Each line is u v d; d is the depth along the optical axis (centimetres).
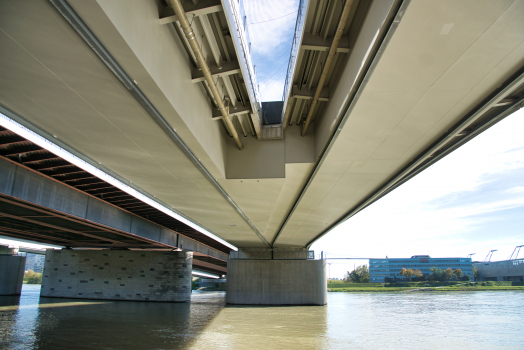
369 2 877
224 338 1944
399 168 1644
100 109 999
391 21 757
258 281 4503
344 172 1714
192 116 1167
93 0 599
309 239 4103
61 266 4238
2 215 2288
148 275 4141
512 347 1873
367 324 2702
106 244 3966
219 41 1061
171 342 1803
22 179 1667
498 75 926
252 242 4250
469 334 2288
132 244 3822
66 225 2609
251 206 2253
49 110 1005
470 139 1295
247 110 1412
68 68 806
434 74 927
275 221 3064
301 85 1369
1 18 651
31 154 1600
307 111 1566
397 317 3266
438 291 10600
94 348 1631
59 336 1884
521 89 1000
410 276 14550
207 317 2869
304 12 952
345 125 1236
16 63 793
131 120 1059
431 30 768
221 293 8700
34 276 12269
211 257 5538
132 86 855
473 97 1036
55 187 1894
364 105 1097
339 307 4341
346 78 1108
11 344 1661
